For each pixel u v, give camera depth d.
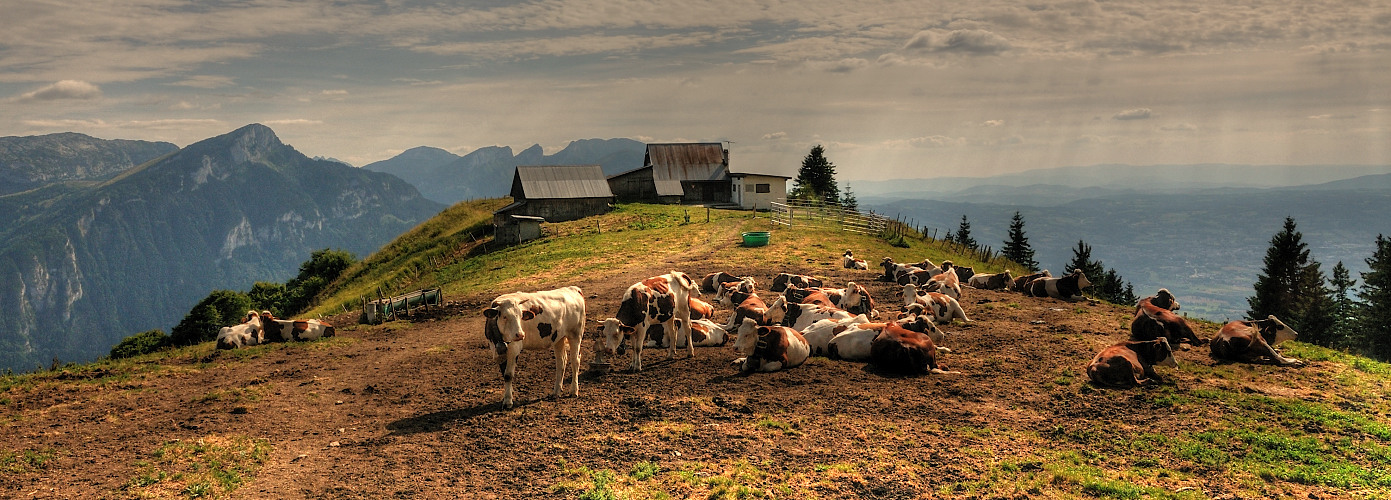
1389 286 74.44
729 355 17.72
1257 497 10.04
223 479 11.15
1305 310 81.38
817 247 40.88
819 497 10.26
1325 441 11.88
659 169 83.25
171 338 46.44
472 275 42.38
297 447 12.55
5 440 12.87
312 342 21.70
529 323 13.86
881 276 30.44
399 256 65.44
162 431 13.37
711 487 10.56
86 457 12.08
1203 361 16.59
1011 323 21.08
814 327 17.91
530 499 10.36
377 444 12.48
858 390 14.75
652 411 13.59
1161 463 11.20
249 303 53.09
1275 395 14.20
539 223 54.59
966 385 15.07
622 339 17.28
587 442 12.25
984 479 10.70
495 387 15.58
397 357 19.33
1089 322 21.00
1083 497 10.14
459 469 11.36
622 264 37.84
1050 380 15.26
